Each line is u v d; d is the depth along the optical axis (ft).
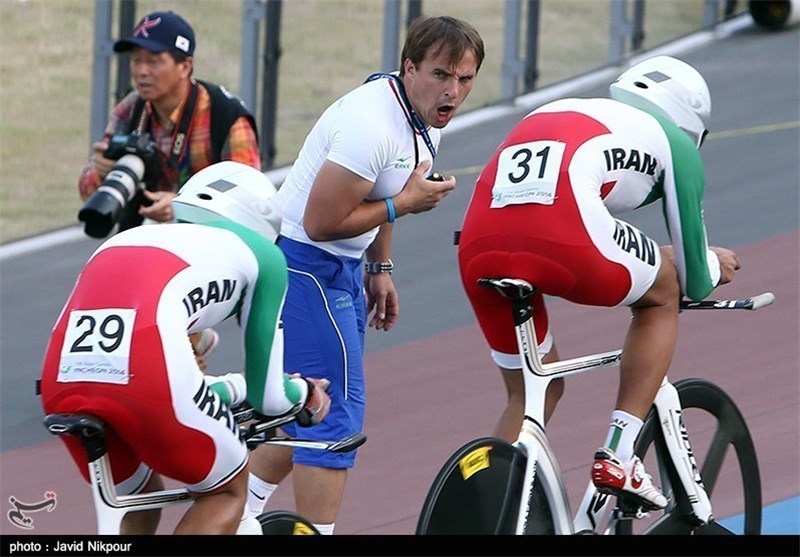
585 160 37.50
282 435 42.65
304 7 110.42
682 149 38.88
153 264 32.37
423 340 75.20
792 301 74.64
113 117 56.49
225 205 34.86
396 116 40.14
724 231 87.45
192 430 31.65
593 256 37.24
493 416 63.31
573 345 71.15
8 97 101.09
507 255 37.96
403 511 52.85
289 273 42.16
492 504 37.50
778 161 101.65
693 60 130.93
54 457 61.93
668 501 41.98
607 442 39.22
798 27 139.03
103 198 51.67
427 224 95.61
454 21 39.34
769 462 54.85
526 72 124.06
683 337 70.74
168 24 53.57
